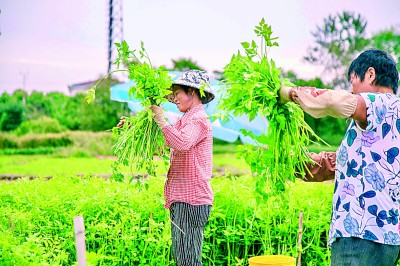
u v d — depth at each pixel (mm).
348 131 3623
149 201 5824
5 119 28359
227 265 5969
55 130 27891
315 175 4148
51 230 5457
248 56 3928
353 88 3750
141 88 4332
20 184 6492
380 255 3502
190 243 4684
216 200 5934
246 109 3842
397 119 3543
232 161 24047
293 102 3773
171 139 4422
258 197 4227
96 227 5344
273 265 4527
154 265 5570
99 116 28203
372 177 3496
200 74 4707
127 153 4551
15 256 4094
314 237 5867
